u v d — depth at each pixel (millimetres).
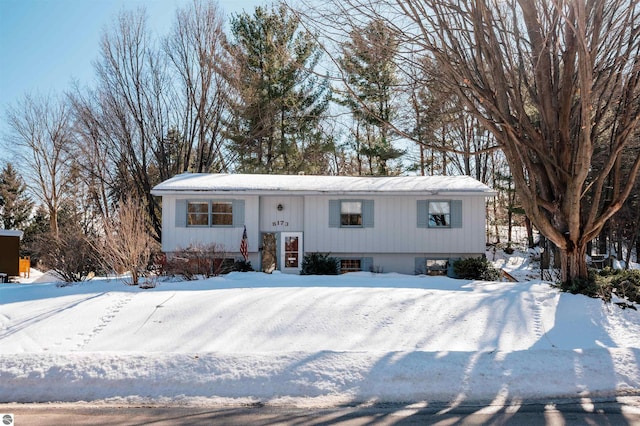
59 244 14375
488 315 8945
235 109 28156
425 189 19109
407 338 7793
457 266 17922
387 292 10875
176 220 19438
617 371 5824
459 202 19641
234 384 5543
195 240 19391
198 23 28047
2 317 9172
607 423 4625
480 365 5895
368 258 19859
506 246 33812
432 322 8555
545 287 11391
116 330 8086
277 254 19797
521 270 25609
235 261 18656
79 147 30688
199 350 7164
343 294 10555
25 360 5949
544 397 5332
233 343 7520
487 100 9336
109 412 4918
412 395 5340
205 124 29297
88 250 14508
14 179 43438
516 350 6629
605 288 9805
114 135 28188
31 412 4910
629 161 22562
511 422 4645
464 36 9766
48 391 5418
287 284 13039
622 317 8625
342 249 19719
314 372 5746
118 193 30031
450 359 6047
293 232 19891
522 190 10250
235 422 4637
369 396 5336
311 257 18547
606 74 9781
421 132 21812
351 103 26344
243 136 28344
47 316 9008
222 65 27844
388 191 19141
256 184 19844
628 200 26438
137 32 28094
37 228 38656
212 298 10109
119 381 5566
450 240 19594
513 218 35875
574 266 10656
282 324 8398
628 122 9430
